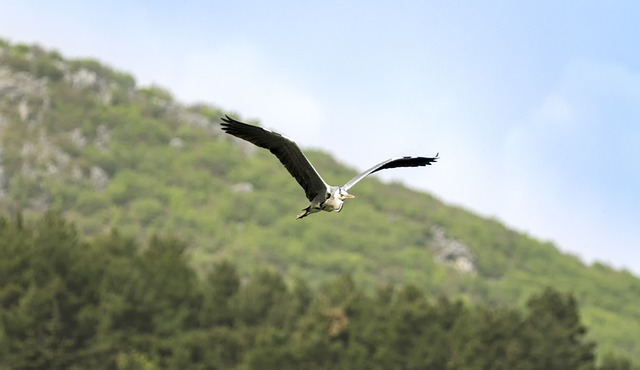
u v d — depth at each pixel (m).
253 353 50.59
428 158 18.17
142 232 122.31
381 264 127.88
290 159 16.39
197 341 51.75
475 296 124.25
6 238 55.28
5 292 50.88
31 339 49.94
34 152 130.62
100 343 50.97
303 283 65.62
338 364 52.97
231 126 15.80
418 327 56.50
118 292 54.41
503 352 56.31
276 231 129.38
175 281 56.53
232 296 60.62
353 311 58.25
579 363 59.38
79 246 57.66
